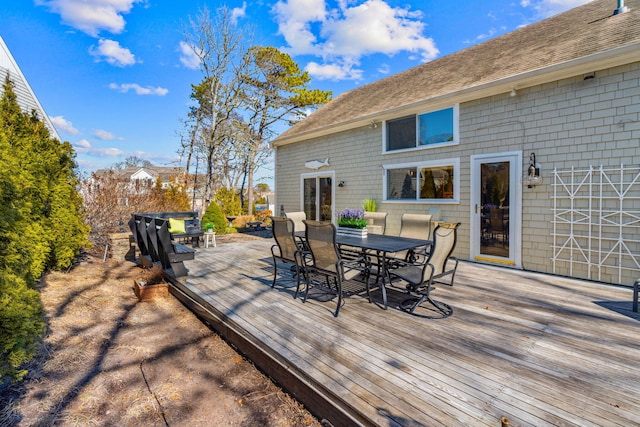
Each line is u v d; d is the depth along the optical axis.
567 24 6.52
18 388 2.52
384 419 1.82
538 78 5.06
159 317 4.09
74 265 6.68
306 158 10.24
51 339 3.34
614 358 2.48
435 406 1.92
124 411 2.29
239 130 16.95
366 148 8.26
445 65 8.28
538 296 4.02
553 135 5.12
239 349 3.16
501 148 5.71
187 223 8.16
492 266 5.73
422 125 6.96
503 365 2.39
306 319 3.30
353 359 2.48
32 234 4.52
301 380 2.32
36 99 9.82
